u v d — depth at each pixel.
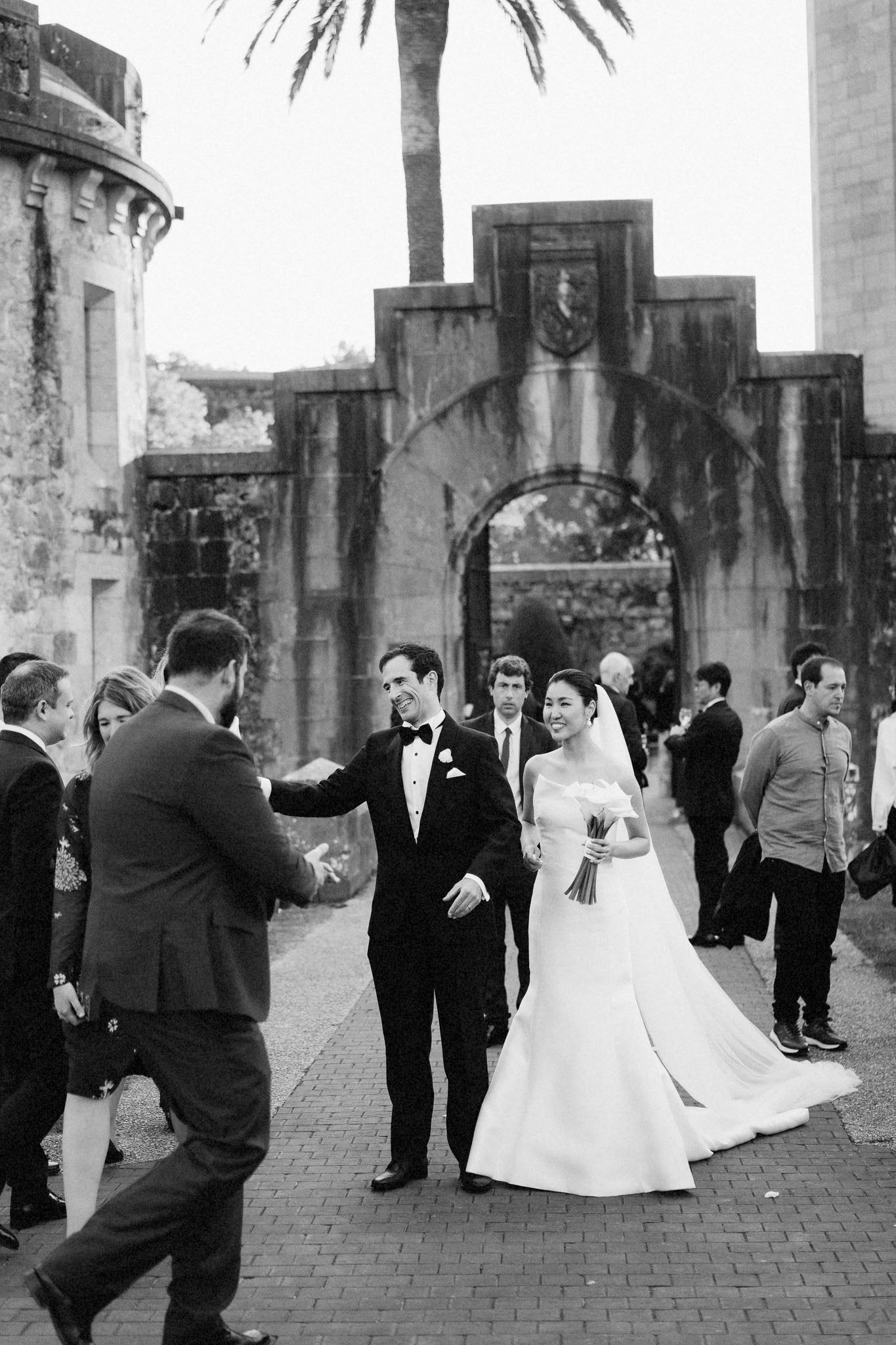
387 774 5.54
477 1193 5.42
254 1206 5.30
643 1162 5.42
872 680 13.75
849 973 8.67
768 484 13.82
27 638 12.73
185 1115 3.99
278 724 14.21
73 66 14.79
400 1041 5.52
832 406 13.75
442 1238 4.98
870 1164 5.66
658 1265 4.72
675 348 13.84
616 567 28.39
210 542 14.24
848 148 18.86
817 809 7.16
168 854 4.01
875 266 18.70
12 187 12.52
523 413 13.98
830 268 19.06
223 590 14.23
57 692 5.30
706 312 13.81
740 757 14.09
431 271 16.67
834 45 18.92
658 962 6.13
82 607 13.25
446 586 14.16
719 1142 5.86
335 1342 4.21
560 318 13.87
